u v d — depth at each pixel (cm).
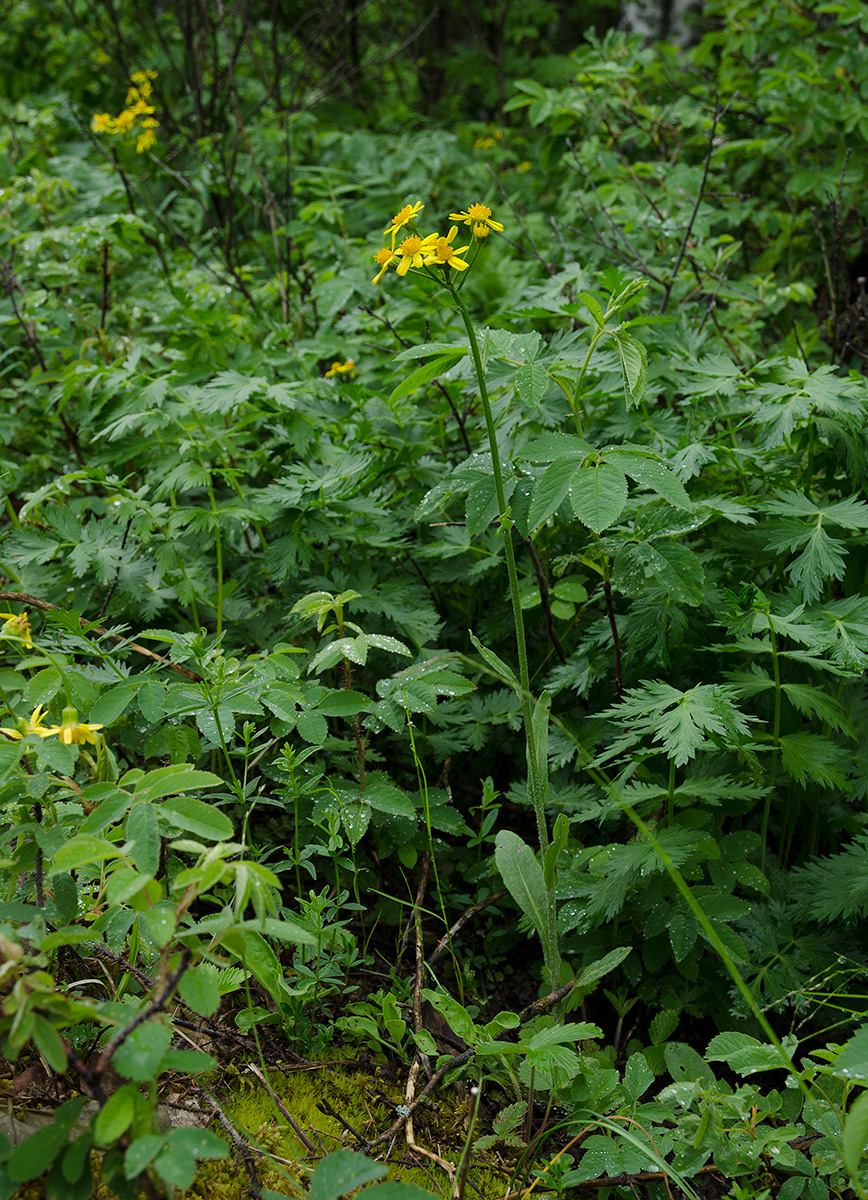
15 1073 170
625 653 239
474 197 541
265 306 432
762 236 489
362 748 221
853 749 240
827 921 219
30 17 754
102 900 179
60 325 369
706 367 271
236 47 587
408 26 858
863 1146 136
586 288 312
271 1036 199
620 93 505
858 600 225
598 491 177
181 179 497
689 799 216
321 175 554
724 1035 178
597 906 207
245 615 270
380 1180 174
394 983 212
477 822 266
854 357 388
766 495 261
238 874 133
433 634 251
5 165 522
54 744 157
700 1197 184
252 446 338
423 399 323
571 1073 168
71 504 292
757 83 515
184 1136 121
